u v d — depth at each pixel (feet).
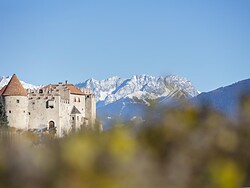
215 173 17.07
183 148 18.69
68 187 14.05
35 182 13.84
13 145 17.58
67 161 14.56
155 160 16.87
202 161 18.02
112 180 14.49
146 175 15.56
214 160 18.21
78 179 14.17
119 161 15.25
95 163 14.83
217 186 16.97
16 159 14.53
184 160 17.70
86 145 15.84
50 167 14.23
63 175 14.15
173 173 16.53
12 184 13.76
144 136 19.11
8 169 13.98
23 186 13.78
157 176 15.94
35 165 14.23
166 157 17.67
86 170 14.40
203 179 17.11
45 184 13.91
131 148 16.90
